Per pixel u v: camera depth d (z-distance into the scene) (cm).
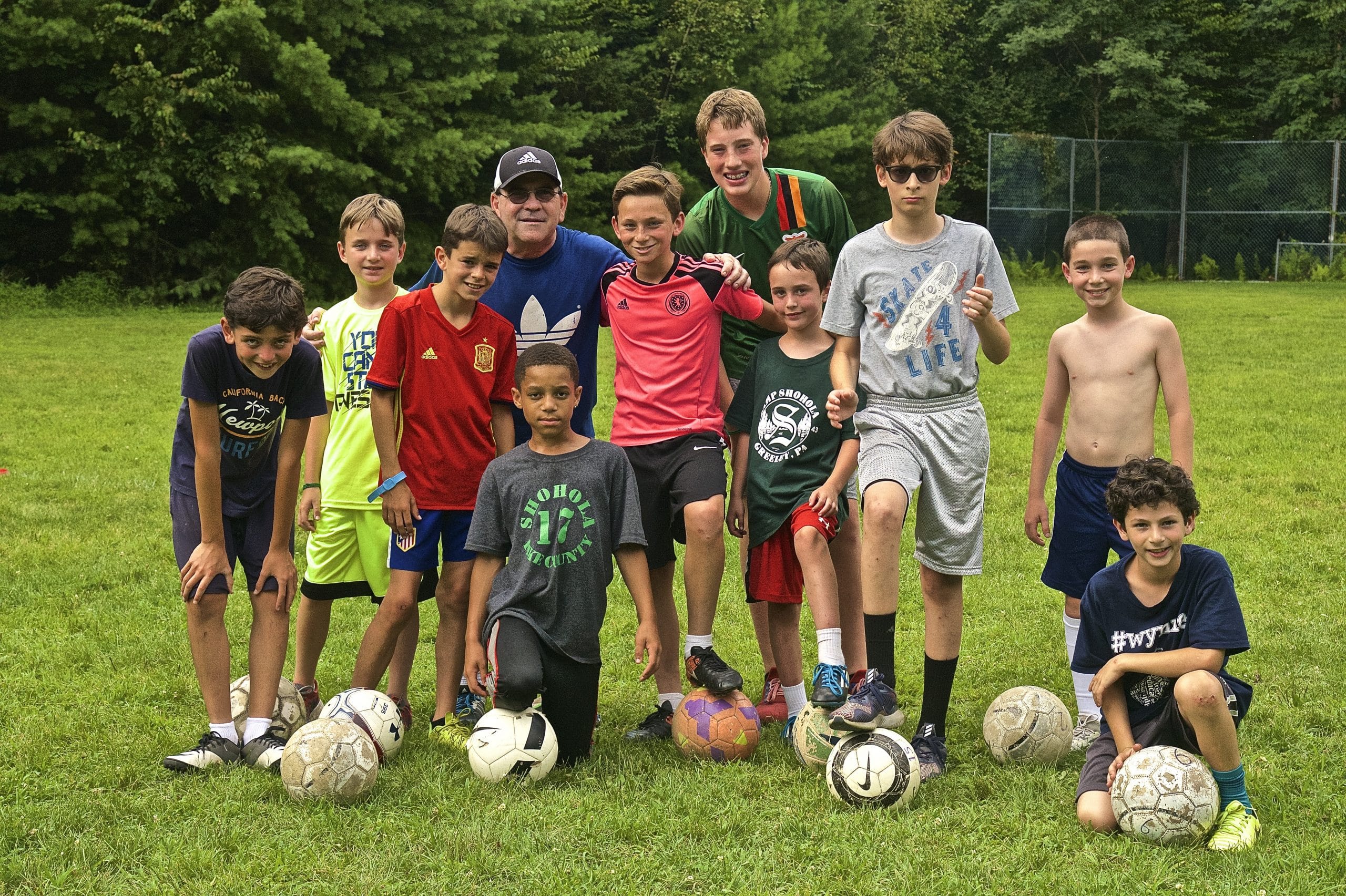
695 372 442
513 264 459
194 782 377
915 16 3709
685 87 3256
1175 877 309
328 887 307
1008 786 375
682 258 446
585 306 465
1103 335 439
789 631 437
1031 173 3027
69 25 2247
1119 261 432
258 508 418
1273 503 770
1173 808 328
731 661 523
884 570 402
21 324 1959
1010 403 1173
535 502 398
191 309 2369
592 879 311
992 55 3925
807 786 376
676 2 3238
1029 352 1575
